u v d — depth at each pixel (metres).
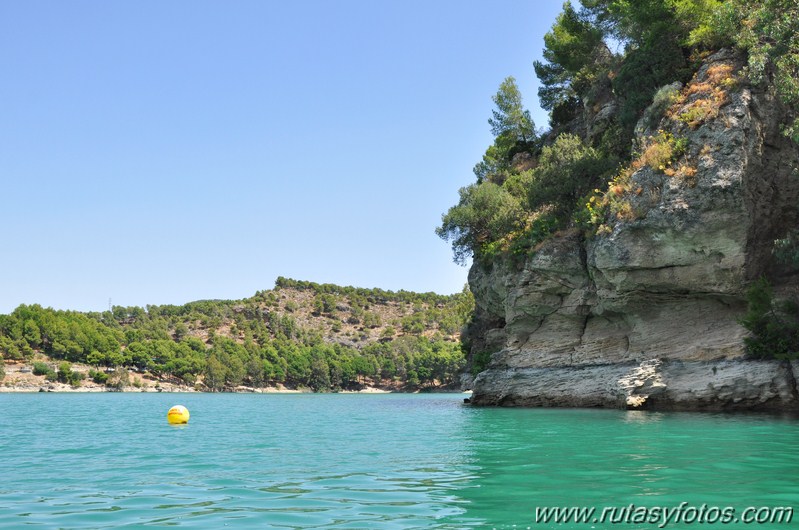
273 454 17.44
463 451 17.05
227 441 21.50
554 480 11.95
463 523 8.87
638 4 43.72
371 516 9.36
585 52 58.88
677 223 30.70
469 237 53.28
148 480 13.06
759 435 19.17
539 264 38.59
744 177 29.92
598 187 41.09
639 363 32.88
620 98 46.41
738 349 30.27
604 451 16.06
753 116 31.23
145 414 42.72
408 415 35.12
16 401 77.69
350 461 15.61
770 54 29.48
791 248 30.19
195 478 13.26
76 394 129.75
